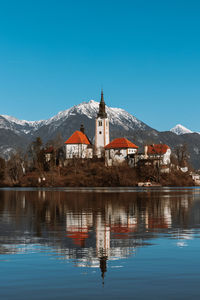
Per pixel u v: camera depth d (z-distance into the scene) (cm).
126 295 1400
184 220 3609
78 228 3030
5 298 1375
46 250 2120
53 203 6294
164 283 1533
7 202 6625
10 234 2700
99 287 1487
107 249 2147
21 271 1702
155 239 2477
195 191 12038
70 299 1365
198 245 2266
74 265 1800
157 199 7394
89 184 18412
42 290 1456
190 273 1667
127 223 3372
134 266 1780
